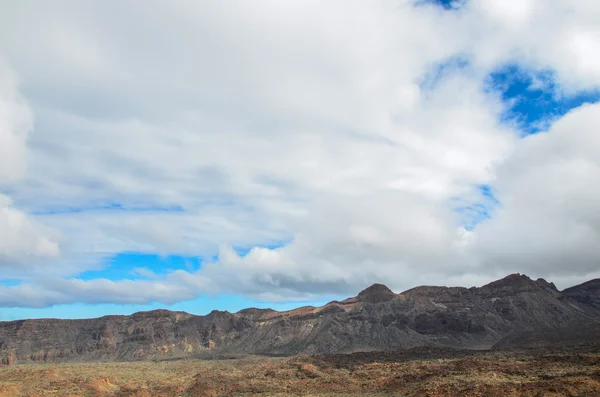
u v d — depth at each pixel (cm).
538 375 11062
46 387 13838
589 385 8956
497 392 9212
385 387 12388
